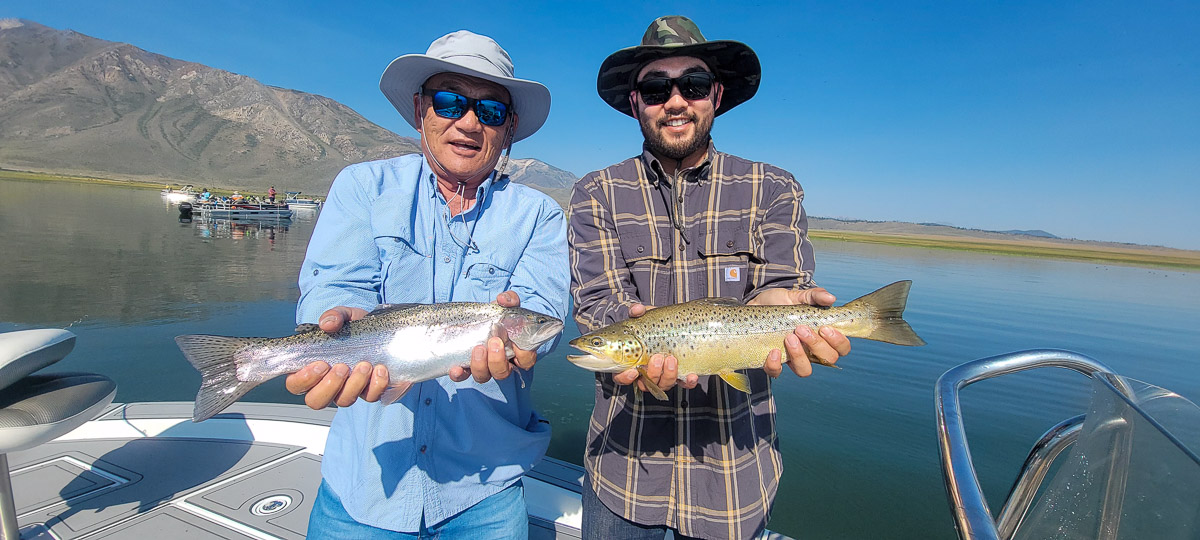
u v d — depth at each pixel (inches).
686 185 39.6
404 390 31.4
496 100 35.6
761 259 38.9
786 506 75.1
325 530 32.4
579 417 102.9
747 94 45.2
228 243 363.9
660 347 36.5
